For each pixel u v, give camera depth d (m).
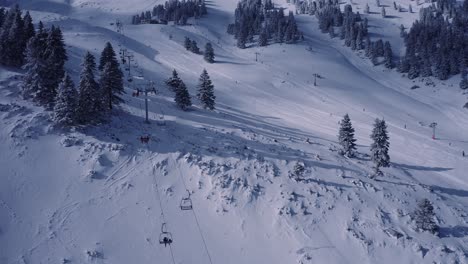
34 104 43.84
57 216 31.42
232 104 86.81
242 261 30.97
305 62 157.75
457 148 75.19
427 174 57.16
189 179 38.41
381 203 40.50
